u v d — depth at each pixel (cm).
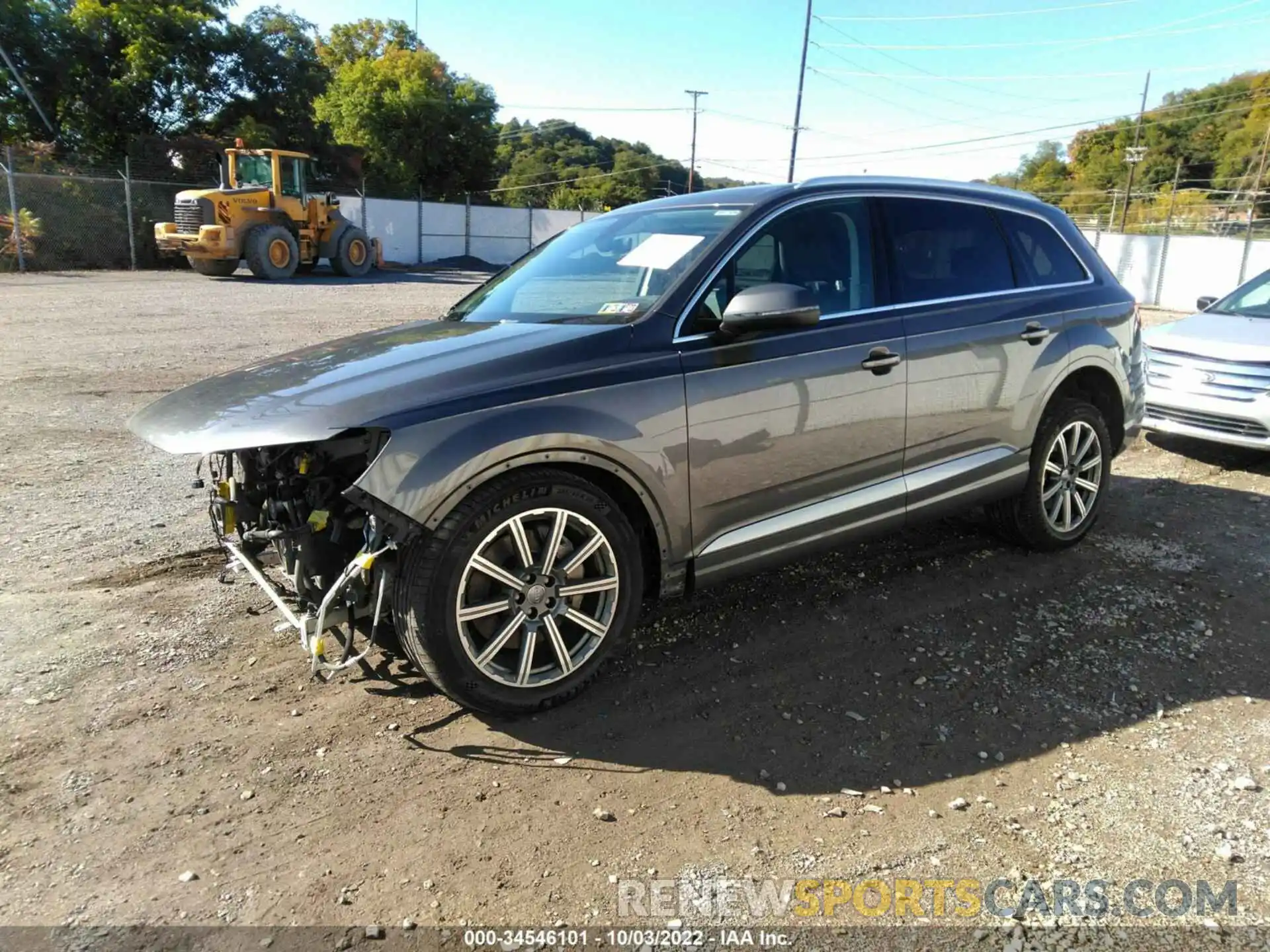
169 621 374
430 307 1709
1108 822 260
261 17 3734
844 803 268
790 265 364
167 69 3127
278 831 251
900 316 383
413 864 239
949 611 399
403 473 269
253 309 1571
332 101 4119
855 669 347
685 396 318
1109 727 309
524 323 353
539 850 246
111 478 577
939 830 256
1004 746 298
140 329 1257
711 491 330
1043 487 452
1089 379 468
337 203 2555
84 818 254
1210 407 634
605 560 313
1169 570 449
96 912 220
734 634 375
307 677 332
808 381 348
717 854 246
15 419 723
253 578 328
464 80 4581
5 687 320
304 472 295
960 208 425
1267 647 368
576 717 312
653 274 348
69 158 2848
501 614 299
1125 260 2702
